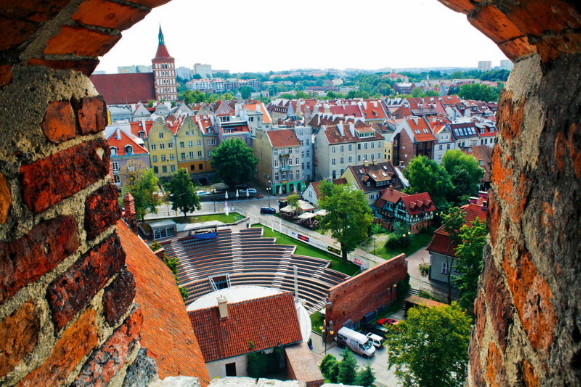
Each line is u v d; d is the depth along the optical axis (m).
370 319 34.56
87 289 3.16
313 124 80.25
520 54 3.00
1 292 2.38
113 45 3.25
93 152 3.32
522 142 2.77
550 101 2.32
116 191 3.64
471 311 30.16
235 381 4.76
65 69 3.03
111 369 3.44
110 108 90.19
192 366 7.75
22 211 2.58
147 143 65.62
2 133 2.48
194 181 67.19
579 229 1.89
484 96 136.62
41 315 2.68
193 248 44.25
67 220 2.97
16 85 2.59
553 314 2.13
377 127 84.50
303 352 22.78
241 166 61.41
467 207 38.09
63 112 2.96
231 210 55.53
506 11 2.38
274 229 49.16
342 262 41.44
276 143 64.38
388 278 35.72
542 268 2.30
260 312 23.80
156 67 118.25
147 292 9.01
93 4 2.54
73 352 3.01
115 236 3.62
